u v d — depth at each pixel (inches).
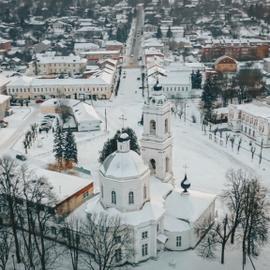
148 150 5039.4
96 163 7352.4
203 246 4795.8
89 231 4429.1
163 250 4707.2
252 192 4906.5
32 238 4977.9
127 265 4500.5
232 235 4837.6
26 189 4940.9
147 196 4569.4
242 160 7490.2
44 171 5703.7
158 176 5088.6
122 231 4367.6
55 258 4532.5
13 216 4594.0
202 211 4813.0
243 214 5201.8
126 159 4384.8
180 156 7657.5
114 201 4458.7
